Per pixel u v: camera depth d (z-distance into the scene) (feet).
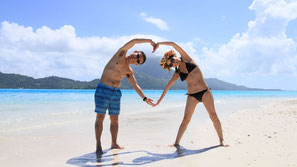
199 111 39.75
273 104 61.57
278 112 36.42
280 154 12.21
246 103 66.44
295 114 32.65
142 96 15.66
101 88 14.07
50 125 23.48
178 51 15.19
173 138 17.93
